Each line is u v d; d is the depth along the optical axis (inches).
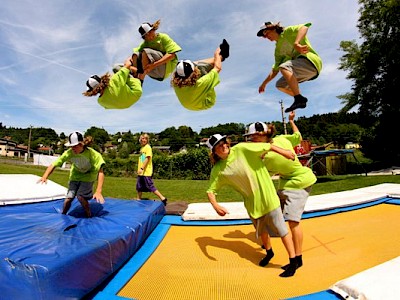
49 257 89.6
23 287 80.8
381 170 924.6
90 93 131.1
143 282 118.6
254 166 131.4
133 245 143.3
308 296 96.9
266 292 109.6
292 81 133.2
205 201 322.3
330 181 589.0
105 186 451.8
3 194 234.4
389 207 260.2
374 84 940.0
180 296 107.7
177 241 174.1
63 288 86.2
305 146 852.6
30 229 133.7
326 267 132.0
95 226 143.7
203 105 134.0
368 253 147.3
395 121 930.1
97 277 104.9
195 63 136.5
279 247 162.7
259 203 130.6
